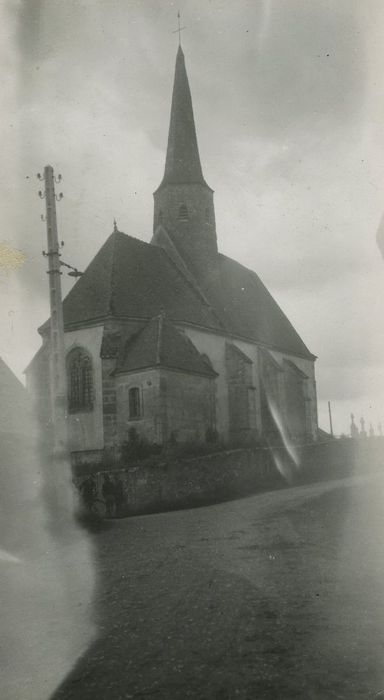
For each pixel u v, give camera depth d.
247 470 26.62
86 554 12.92
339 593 8.62
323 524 15.17
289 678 5.75
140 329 36.09
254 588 9.09
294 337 54.28
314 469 30.91
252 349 45.12
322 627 7.14
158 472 22.62
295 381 49.28
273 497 22.22
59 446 19.39
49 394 37.00
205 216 45.88
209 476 24.52
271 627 7.21
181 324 37.38
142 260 41.00
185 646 6.74
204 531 15.27
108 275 37.72
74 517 17.94
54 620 8.16
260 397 44.88
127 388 33.41
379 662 6.04
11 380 24.00
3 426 21.69
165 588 9.41
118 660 6.46
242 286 51.38
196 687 5.66
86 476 21.89
